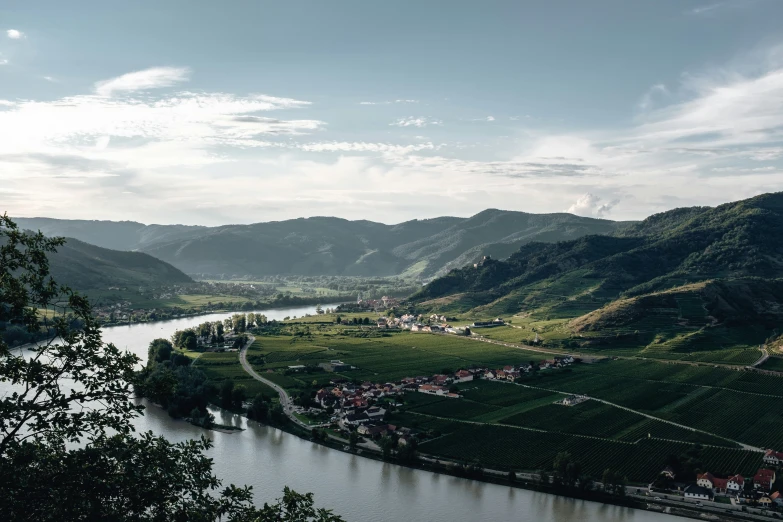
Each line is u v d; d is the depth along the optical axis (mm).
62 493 50125
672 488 198875
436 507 177000
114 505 52031
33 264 57125
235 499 57312
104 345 57094
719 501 189250
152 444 57281
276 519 54719
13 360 53656
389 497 182625
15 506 48750
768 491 194875
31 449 52375
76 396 54219
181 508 53281
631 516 177625
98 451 53250
